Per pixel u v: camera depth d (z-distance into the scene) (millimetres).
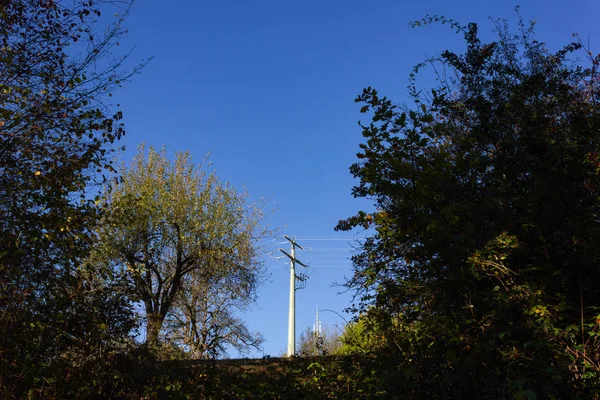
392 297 5531
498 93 5691
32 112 7586
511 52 6316
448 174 4785
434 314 4895
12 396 5238
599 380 3674
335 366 6059
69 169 7652
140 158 23375
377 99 5055
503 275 4402
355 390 5500
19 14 7754
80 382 5527
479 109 5473
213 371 5680
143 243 20047
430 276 4750
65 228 7039
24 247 6355
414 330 5121
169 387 5602
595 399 3637
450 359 4211
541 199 4570
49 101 7750
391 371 5094
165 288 21828
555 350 3646
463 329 4332
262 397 5293
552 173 4605
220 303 22812
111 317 6066
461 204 4703
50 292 5953
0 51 7617
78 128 7910
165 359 6848
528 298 4188
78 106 8031
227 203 24109
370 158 5012
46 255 6578
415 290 5266
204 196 23656
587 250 4281
